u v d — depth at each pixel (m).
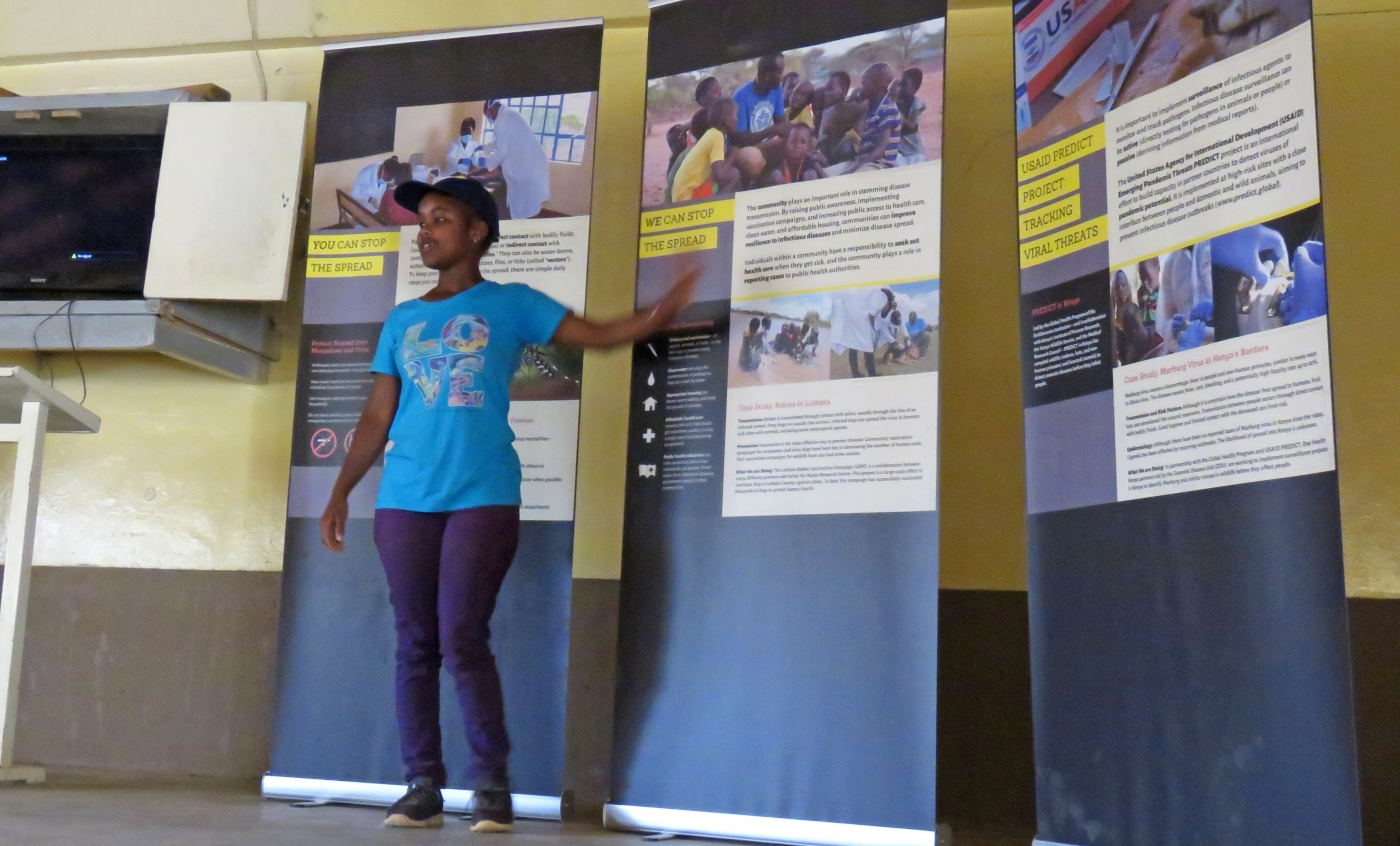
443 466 3.17
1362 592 3.97
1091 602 2.85
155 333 4.39
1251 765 2.44
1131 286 2.84
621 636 3.45
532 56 4.08
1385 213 4.14
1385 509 4.00
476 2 4.97
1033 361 3.09
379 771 3.76
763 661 3.25
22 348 4.47
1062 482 2.96
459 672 3.12
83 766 4.74
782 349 3.40
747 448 3.39
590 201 3.95
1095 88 3.00
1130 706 2.72
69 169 4.73
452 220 3.37
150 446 4.95
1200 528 2.60
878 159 3.38
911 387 3.23
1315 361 2.40
